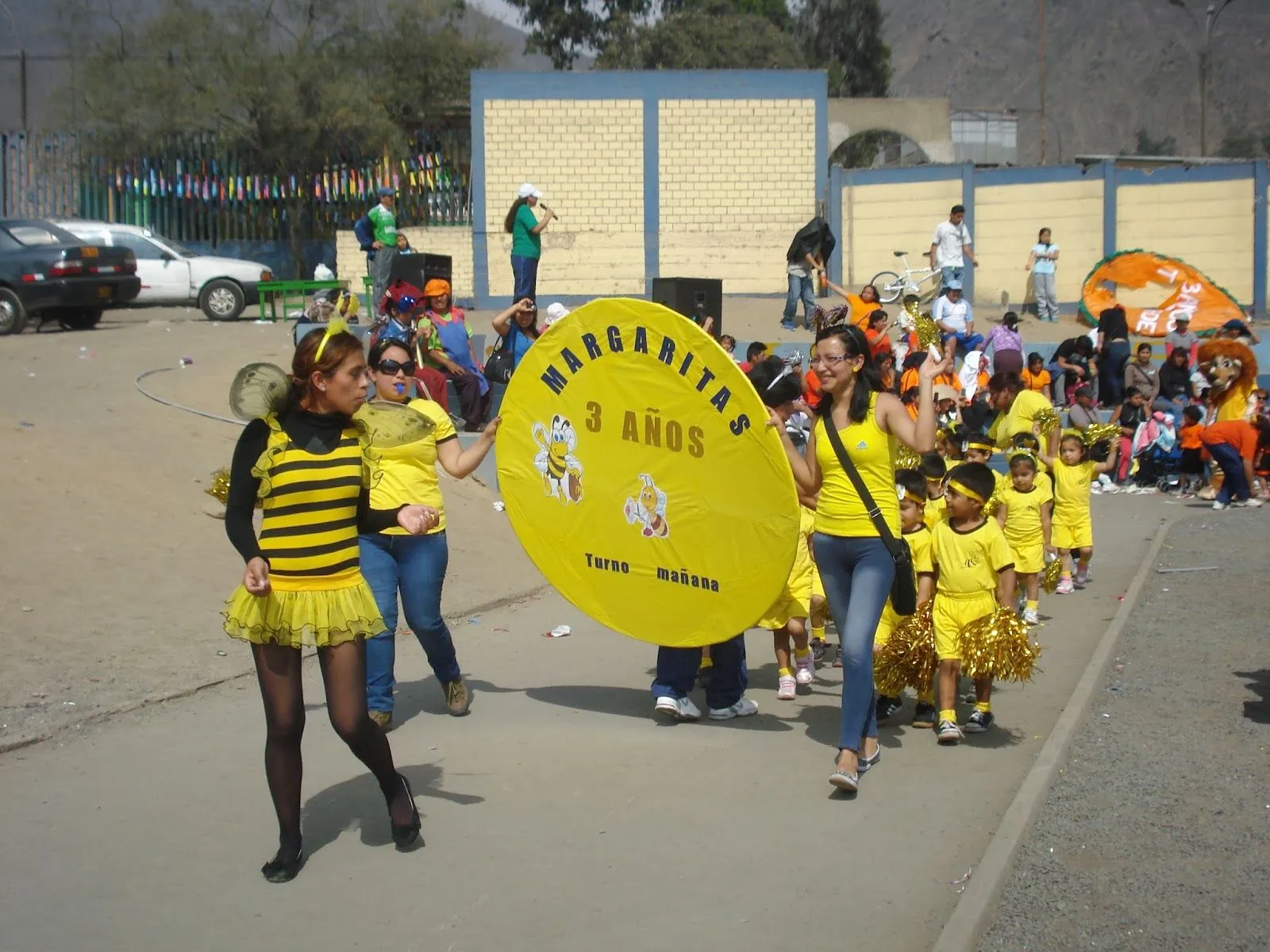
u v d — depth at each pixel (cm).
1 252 2062
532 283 1712
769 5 5156
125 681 717
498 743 648
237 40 3153
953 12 11856
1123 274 2509
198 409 1373
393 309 1306
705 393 654
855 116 3186
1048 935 445
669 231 2536
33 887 469
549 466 714
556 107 2506
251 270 2416
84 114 3195
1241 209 2523
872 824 536
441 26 3684
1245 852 518
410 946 427
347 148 3091
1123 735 676
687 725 687
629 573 693
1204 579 1117
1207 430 1606
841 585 611
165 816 538
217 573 919
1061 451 1095
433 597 677
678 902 459
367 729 489
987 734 683
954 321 1992
